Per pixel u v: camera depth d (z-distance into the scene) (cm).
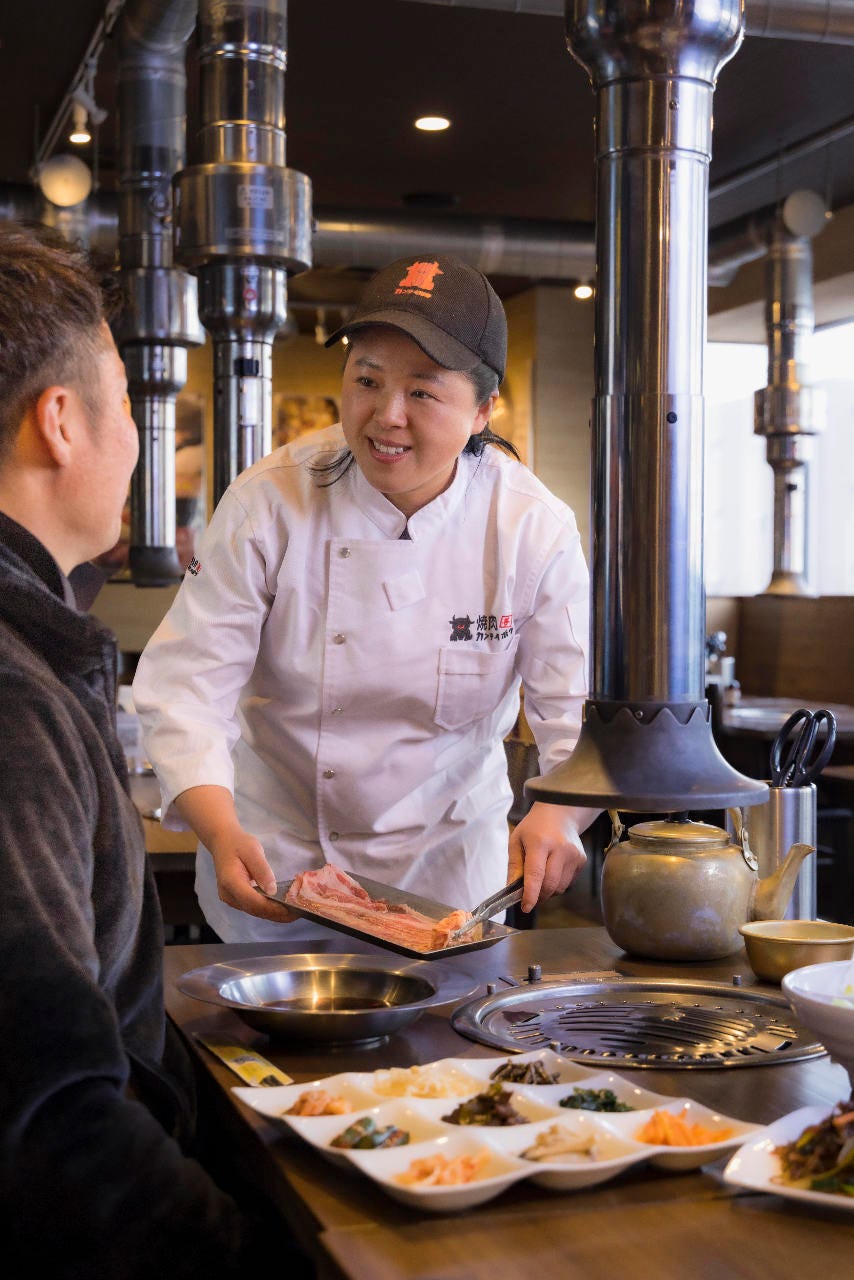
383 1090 120
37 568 118
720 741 609
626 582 165
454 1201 98
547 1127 109
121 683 582
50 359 117
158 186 554
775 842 189
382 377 179
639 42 161
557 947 185
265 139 391
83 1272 103
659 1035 143
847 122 685
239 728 213
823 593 965
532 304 959
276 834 217
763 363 1023
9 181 768
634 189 165
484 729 220
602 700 166
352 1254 94
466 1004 154
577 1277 91
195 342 579
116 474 123
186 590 206
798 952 159
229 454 414
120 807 119
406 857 217
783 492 789
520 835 190
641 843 178
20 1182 99
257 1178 116
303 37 581
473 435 208
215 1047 139
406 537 204
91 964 103
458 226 760
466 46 592
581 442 970
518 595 210
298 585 204
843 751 598
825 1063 136
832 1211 101
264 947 183
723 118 684
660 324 164
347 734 212
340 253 751
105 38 581
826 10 472
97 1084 100
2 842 101
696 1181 107
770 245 755
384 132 702
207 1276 105
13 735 106
